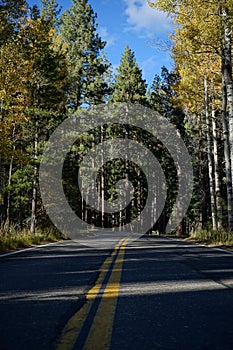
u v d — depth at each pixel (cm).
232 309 405
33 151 2194
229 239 1606
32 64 2036
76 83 4912
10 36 1856
